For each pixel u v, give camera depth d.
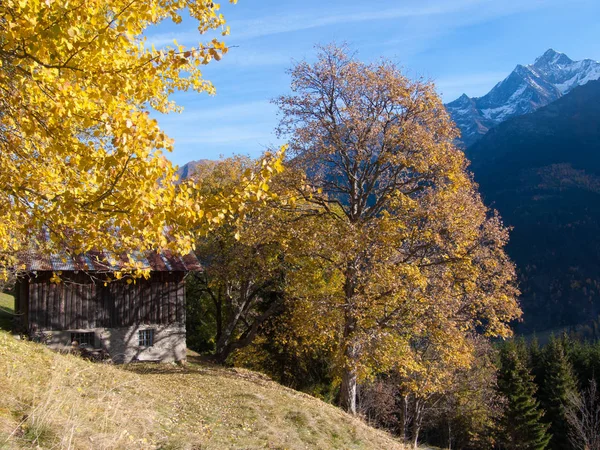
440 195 20.33
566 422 44.44
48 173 7.12
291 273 23.42
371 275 19.34
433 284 20.38
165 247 6.83
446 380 25.86
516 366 44.59
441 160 21.06
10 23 5.46
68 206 5.98
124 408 11.01
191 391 16.25
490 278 22.52
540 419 48.16
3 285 19.69
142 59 6.71
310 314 20.61
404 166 21.72
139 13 6.44
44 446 7.02
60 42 5.57
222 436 11.97
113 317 23.36
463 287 21.95
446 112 22.58
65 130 6.20
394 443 17.27
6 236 8.60
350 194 23.12
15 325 23.62
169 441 10.09
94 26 6.05
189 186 6.64
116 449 8.11
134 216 5.87
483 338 37.00
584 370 55.34
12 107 6.59
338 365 21.73
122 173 5.70
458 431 44.91
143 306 23.98
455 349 21.02
